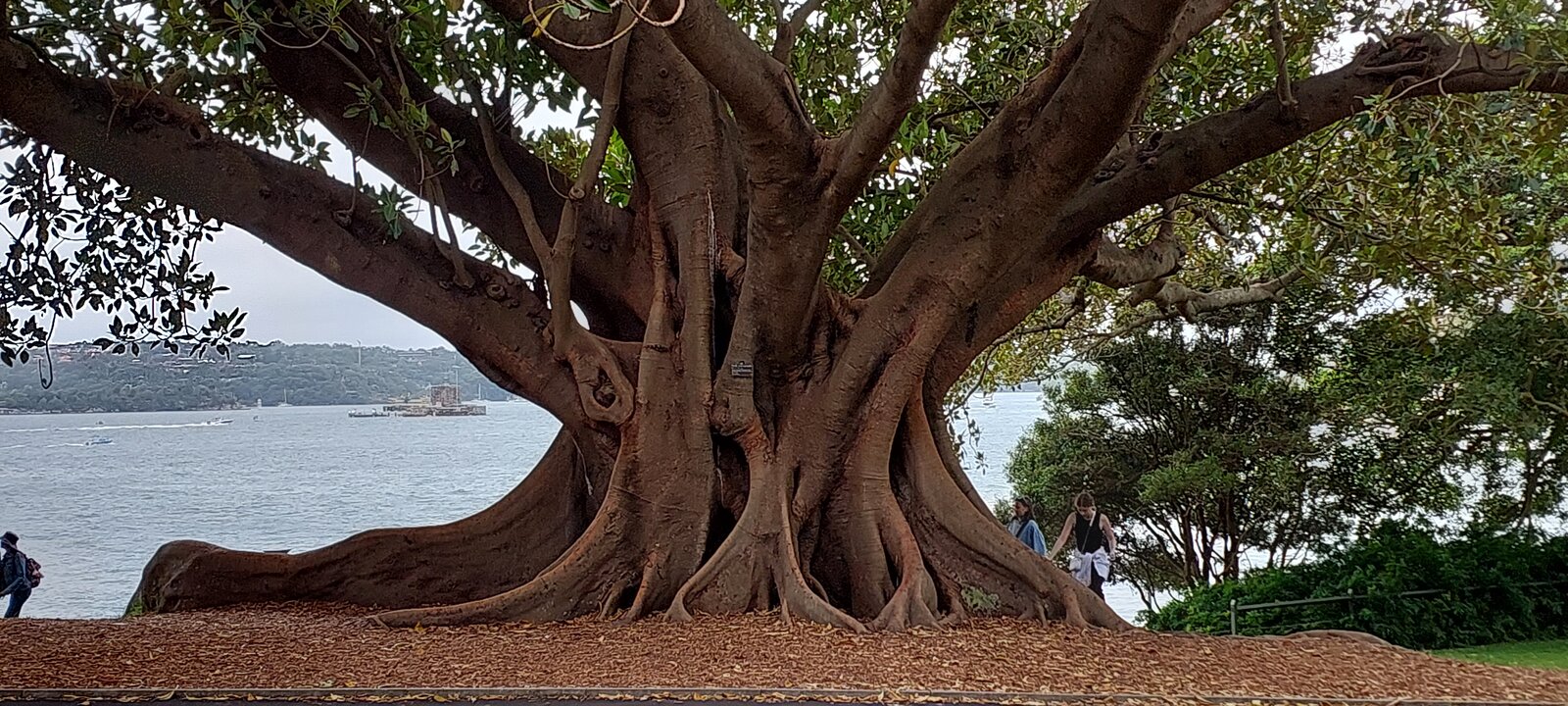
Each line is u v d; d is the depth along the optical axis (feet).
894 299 31.99
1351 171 39.37
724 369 32.50
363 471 167.63
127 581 79.15
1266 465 59.06
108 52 32.27
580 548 31.73
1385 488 57.93
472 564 37.76
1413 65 29.25
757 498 31.86
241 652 26.18
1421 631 39.68
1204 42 38.73
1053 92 29.71
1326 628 40.42
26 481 159.22
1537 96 31.32
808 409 32.71
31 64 30.19
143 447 245.86
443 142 33.30
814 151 28.37
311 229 32.76
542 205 36.27
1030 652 26.40
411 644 27.20
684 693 21.99
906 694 21.90
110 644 27.37
